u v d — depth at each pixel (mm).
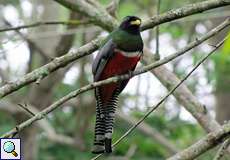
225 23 6926
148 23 7465
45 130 14469
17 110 14297
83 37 13289
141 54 7934
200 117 8750
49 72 6973
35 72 6926
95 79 7852
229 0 7090
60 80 14602
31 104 14633
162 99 7094
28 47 15016
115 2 9664
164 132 15469
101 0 14773
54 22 9023
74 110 16453
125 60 7762
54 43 14414
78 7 8844
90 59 15805
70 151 14703
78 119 14734
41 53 14047
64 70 14414
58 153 14734
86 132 15477
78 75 16422
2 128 14648
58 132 16141
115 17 9672
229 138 7199
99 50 7891
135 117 15336
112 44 7754
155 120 15453
